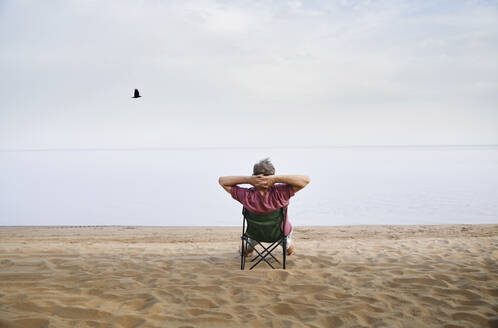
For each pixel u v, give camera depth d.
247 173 30.12
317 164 41.84
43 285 3.31
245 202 3.70
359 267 4.01
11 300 2.88
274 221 3.81
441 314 2.69
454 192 17.19
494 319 2.59
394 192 17.56
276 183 4.01
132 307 2.82
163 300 2.96
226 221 11.61
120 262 4.29
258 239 3.97
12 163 48.84
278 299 3.02
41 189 19.62
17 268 3.95
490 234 8.30
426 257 4.52
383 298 3.02
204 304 2.90
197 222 11.46
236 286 3.35
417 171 30.69
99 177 27.16
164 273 3.81
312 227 9.71
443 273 3.70
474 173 27.84
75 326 2.43
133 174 30.09
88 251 5.12
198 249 5.37
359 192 17.80
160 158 69.75
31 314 2.59
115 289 3.24
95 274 3.74
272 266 4.07
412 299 2.99
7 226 10.20
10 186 20.91
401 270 3.84
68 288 3.24
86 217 12.27
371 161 49.12
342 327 2.50
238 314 2.70
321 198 16.08
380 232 8.84
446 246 5.39
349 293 3.16
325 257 4.52
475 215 11.88
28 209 13.80
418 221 11.12
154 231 9.39
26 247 5.39
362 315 2.69
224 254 4.90
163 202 15.55
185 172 32.16
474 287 3.22
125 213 13.03
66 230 9.53
